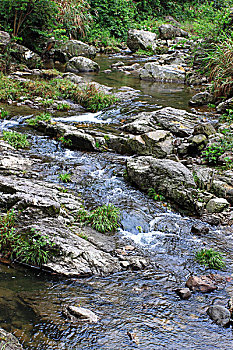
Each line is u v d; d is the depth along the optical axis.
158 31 26.33
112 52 22.94
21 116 9.96
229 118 9.55
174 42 22.78
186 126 9.01
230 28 15.08
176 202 6.05
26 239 4.51
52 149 8.14
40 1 15.95
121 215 5.64
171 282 4.18
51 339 3.16
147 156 6.95
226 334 3.36
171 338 3.27
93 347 3.11
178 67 16.16
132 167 6.67
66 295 3.82
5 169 6.68
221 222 5.72
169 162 6.38
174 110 9.88
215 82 11.72
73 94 11.96
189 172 6.18
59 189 6.19
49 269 4.26
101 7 26.11
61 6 19.97
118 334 3.29
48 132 8.91
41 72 14.59
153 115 9.67
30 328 3.27
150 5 31.38
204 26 16.61
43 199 4.96
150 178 6.39
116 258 4.56
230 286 4.15
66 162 7.47
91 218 5.43
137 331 3.34
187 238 5.21
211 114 10.36
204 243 5.08
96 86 13.02
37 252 4.37
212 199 6.09
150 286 4.09
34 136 8.77
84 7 23.12
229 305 3.72
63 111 10.90
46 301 3.69
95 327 3.35
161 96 12.54
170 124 9.05
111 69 17.64
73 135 8.21
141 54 21.75
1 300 3.64
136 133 8.94
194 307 3.74
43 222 4.72
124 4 26.91
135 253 4.76
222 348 3.18
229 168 7.19
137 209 5.88
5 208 5.02
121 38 26.27
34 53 16.14
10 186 5.29
